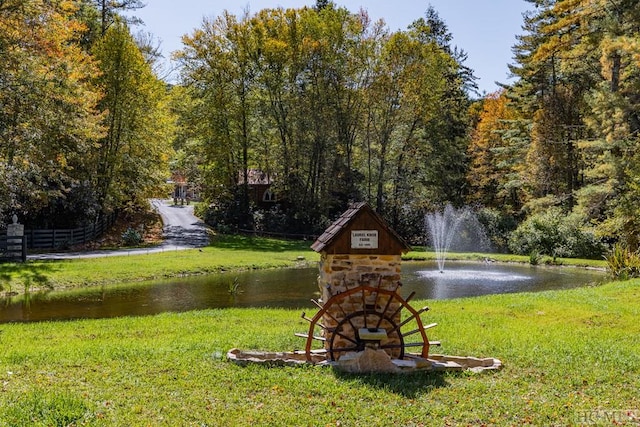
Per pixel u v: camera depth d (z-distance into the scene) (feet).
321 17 132.36
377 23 130.52
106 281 66.90
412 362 25.34
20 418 17.97
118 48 105.09
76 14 109.09
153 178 120.88
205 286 65.10
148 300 55.21
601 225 81.10
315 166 132.87
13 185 71.61
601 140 86.53
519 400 21.27
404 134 135.95
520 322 38.42
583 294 51.42
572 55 97.71
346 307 26.66
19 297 56.13
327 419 19.19
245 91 130.41
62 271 68.08
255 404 20.44
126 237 104.68
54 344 31.55
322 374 24.25
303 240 126.93
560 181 121.80
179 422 18.49
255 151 140.05
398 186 134.31
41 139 71.10
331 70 126.93
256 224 132.77
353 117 131.54
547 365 26.27
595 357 27.66
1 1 60.54
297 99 127.44
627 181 75.97
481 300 49.34
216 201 141.69
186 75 130.11
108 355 26.78
